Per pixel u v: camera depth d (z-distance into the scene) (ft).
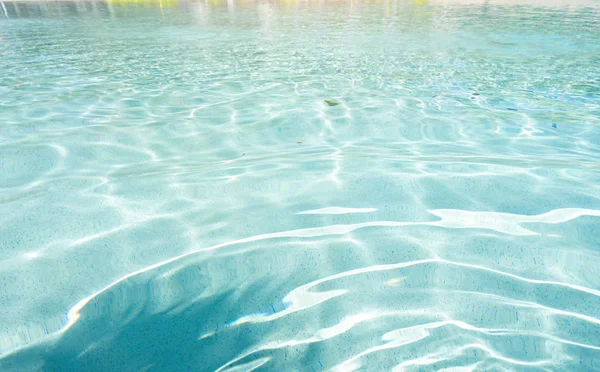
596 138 9.43
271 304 4.09
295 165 7.73
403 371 3.31
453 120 10.86
